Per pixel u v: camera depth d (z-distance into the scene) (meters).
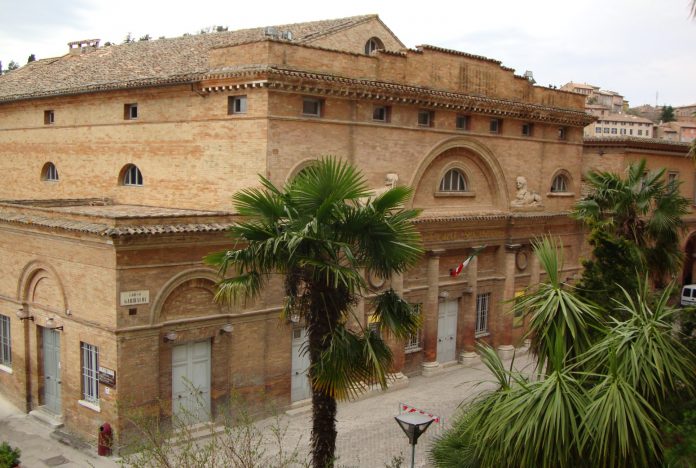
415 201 28.38
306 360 25.45
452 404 26.03
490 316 32.91
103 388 20.86
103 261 20.53
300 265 13.33
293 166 23.86
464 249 31.08
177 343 21.78
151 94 26.42
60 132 30.69
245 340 23.19
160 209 25.52
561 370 11.09
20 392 24.42
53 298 22.92
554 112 33.56
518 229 32.81
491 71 30.67
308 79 23.48
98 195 29.06
